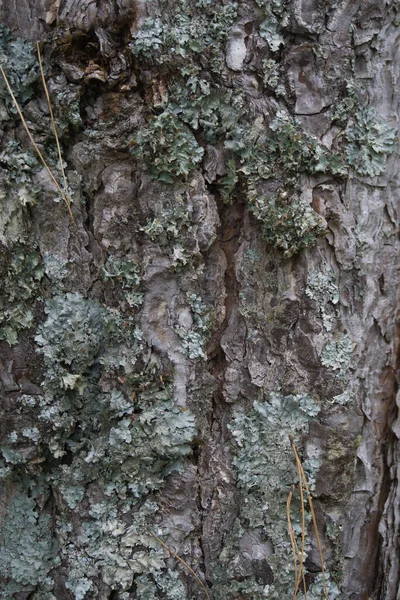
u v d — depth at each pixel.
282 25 0.93
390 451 1.05
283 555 0.96
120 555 0.95
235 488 0.99
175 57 0.90
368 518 1.04
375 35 0.97
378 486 1.04
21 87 0.95
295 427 0.96
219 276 0.99
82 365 0.97
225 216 0.99
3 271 0.96
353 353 0.99
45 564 1.00
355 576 1.04
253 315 0.99
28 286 0.97
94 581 0.95
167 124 0.91
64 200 0.97
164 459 0.95
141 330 0.94
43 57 0.94
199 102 0.92
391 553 1.03
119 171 0.94
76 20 0.92
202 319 0.96
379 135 1.00
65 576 0.97
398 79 1.01
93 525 0.96
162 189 0.93
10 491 1.03
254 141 0.94
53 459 1.01
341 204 0.97
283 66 0.94
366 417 1.03
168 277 0.94
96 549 0.96
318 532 0.97
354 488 1.03
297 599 0.96
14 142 0.96
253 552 0.96
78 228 0.98
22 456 0.98
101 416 0.97
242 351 1.00
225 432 1.00
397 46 1.00
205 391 0.97
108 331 0.94
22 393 0.98
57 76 0.93
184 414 0.94
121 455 0.94
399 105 1.01
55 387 0.97
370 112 0.99
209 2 0.93
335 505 0.98
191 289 0.95
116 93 0.92
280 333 0.97
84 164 0.95
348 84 0.95
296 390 0.97
